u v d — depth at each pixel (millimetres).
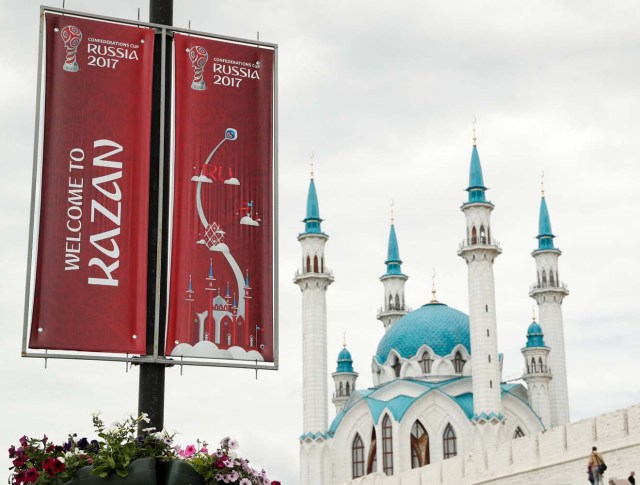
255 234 35344
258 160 35969
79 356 32281
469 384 164000
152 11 35938
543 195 187500
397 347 171750
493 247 158500
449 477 103375
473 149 165375
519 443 91938
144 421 29453
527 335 177125
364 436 164875
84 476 27594
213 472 28469
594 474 65375
